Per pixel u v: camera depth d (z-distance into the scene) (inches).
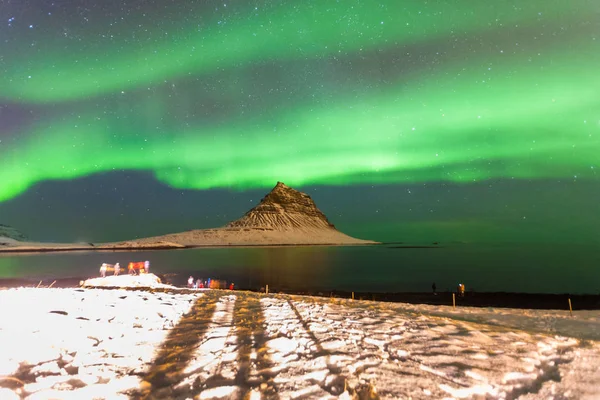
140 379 160.6
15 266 2295.8
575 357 219.1
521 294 1055.6
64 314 280.5
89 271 1897.1
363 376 169.2
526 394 161.6
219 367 179.0
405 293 1129.4
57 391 143.3
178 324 277.1
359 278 1788.9
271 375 169.8
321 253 4483.3
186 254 4045.3
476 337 259.8
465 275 1977.1
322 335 249.4
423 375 174.9
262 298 458.3
